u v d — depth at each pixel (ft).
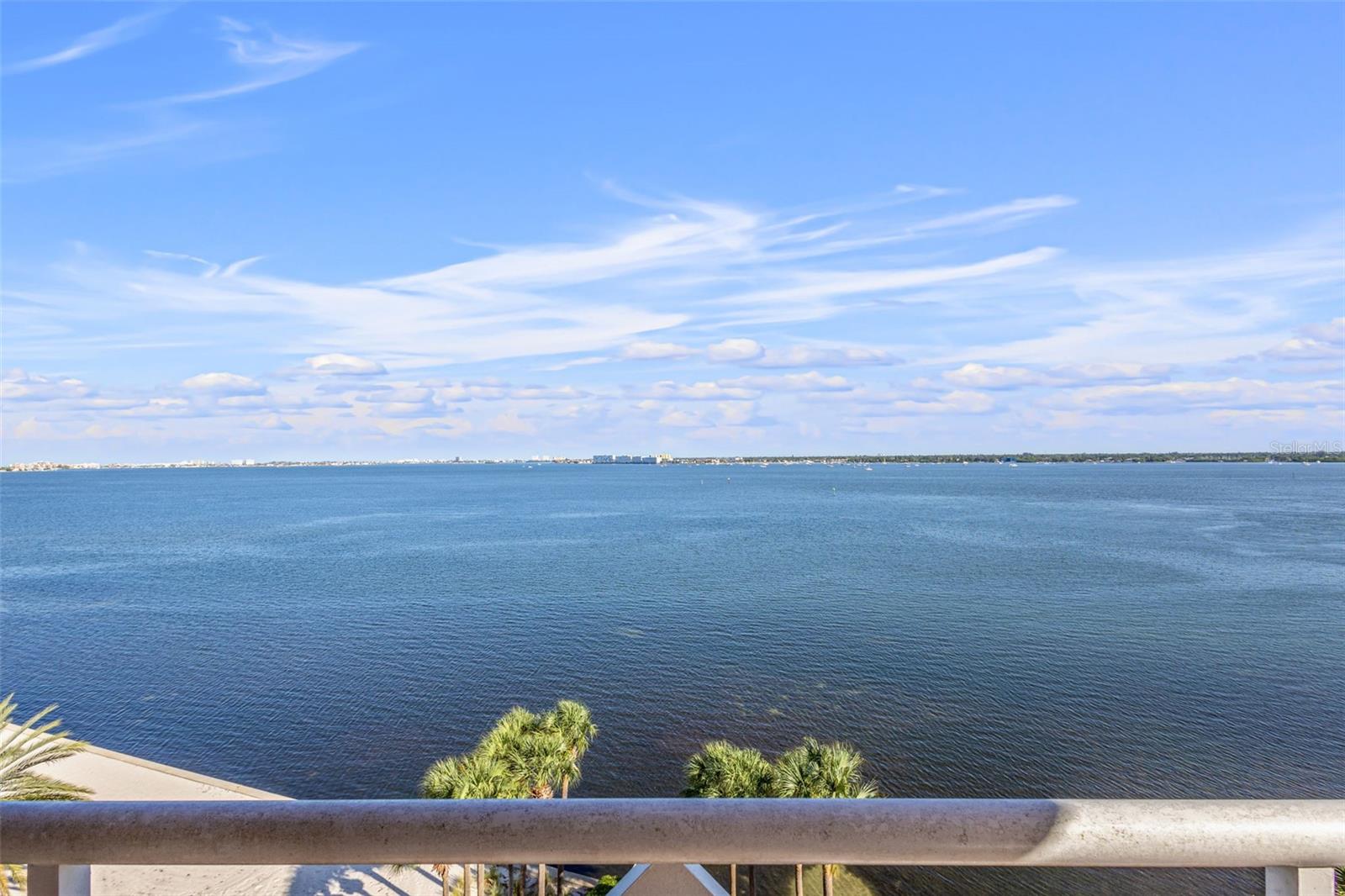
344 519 484.74
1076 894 69.26
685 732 121.49
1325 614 194.39
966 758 110.22
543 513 522.06
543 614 206.80
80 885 4.08
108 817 3.95
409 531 408.87
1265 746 112.98
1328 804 3.87
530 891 69.87
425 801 3.99
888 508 541.75
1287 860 3.82
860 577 254.68
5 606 226.38
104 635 190.90
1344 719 123.03
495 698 141.18
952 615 198.80
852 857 3.88
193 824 3.93
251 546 355.36
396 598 230.68
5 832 3.98
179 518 510.17
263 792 101.04
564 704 70.95
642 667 158.30
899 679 146.61
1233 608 202.39
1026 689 139.54
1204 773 104.99
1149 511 489.67
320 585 252.01
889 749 113.70
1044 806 3.86
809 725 123.65
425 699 141.69
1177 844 3.82
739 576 260.62
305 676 157.07
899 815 3.87
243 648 178.40
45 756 40.70
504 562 294.46
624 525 430.61
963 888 70.64
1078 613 199.52
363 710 136.77
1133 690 138.62
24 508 615.98
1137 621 189.57
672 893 3.93
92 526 457.27
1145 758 109.70
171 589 248.32
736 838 3.86
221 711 136.98
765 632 184.14
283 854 3.93
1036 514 474.49
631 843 3.88
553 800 3.93
